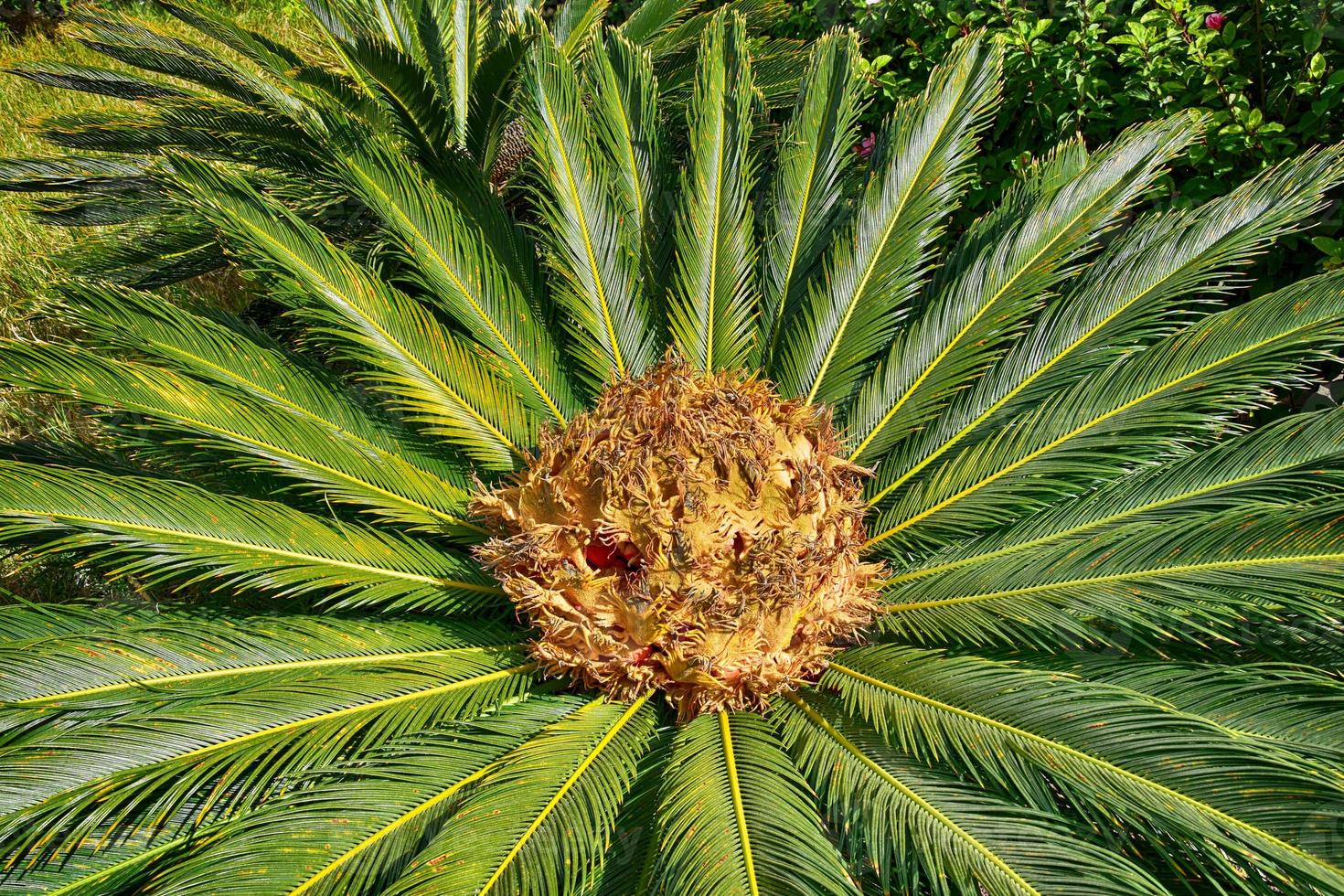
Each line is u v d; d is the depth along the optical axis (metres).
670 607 2.61
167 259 5.19
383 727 2.46
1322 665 2.56
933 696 2.44
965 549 3.01
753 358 3.84
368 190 3.47
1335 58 3.81
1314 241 3.70
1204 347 2.90
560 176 3.80
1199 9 4.00
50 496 2.50
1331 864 1.73
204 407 2.85
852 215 3.91
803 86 3.96
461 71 5.79
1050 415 3.07
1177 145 3.32
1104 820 2.19
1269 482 2.63
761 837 2.09
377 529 3.08
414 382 3.34
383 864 2.08
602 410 2.96
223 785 2.19
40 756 2.12
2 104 8.43
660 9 5.87
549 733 2.50
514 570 2.81
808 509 2.73
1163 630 2.48
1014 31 4.60
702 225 3.81
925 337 3.50
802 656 2.75
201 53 5.25
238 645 2.55
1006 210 3.66
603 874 2.21
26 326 5.62
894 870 2.35
